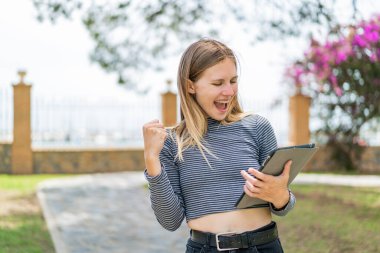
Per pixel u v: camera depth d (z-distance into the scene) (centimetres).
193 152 249
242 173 229
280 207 236
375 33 1048
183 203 250
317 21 927
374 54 1066
